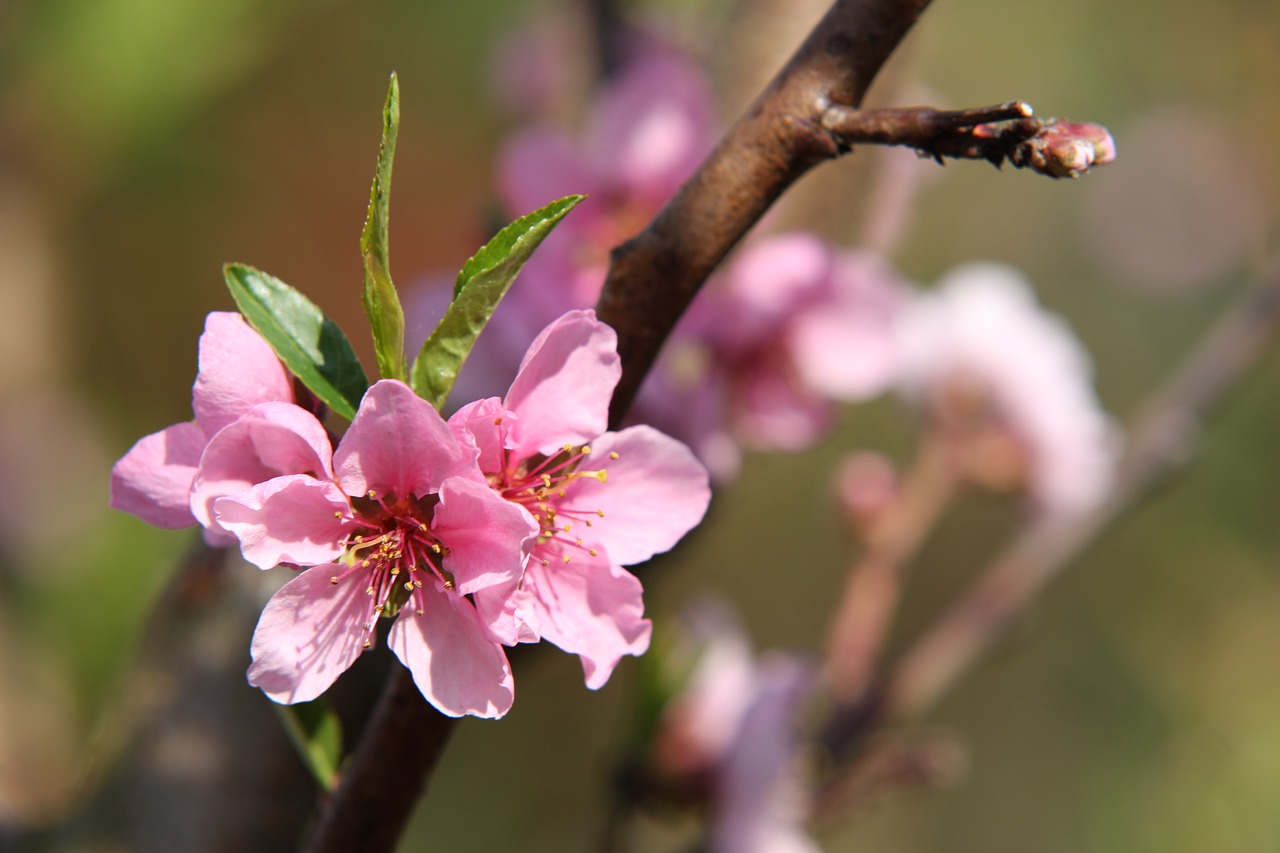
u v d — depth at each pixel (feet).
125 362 4.14
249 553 1.25
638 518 1.30
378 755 1.27
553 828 4.13
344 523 1.26
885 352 1.67
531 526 1.24
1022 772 4.37
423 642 1.26
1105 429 2.15
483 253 1.27
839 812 1.73
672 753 1.67
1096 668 4.40
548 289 1.58
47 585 3.04
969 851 4.32
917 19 1.28
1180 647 4.35
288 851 1.51
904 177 1.74
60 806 1.60
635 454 1.30
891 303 1.67
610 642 1.28
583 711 4.24
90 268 3.96
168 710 1.53
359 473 1.26
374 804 1.28
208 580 1.54
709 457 1.61
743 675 1.70
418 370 1.27
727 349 1.65
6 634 2.64
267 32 3.02
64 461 3.44
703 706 1.68
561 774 4.17
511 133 2.41
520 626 1.26
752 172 1.28
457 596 1.25
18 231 2.98
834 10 1.28
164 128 2.95
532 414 1.28
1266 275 2.17
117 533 3.15
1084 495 2.01
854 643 1.89
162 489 1.28
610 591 1.29
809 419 1.67
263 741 1.52
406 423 1.25
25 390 3.17
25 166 2.89
